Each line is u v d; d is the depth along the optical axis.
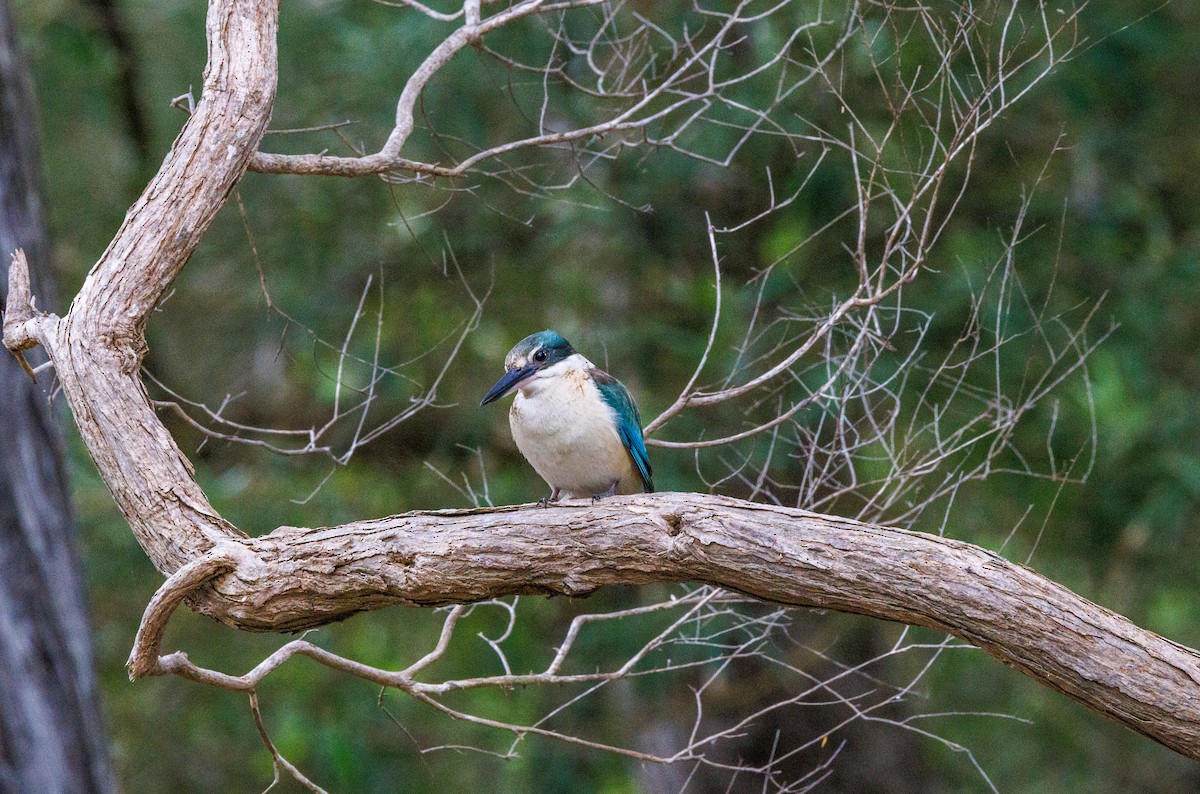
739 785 13.91
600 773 13.96
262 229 13.27
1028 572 5.11
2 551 8.82
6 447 8.88
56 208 13.97
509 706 13.19
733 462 10.97
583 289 12.94
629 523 5.54
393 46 11.99
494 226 12.73
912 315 10.77
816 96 10.81
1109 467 12.46
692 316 13.10
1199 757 4.96
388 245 13.00
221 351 13.95
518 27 11.66
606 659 12.77
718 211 12.61
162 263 6.22
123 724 13.81
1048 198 12.00
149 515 6.03
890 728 13.98
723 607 10.90
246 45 6.45
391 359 13.12
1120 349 12.13
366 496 13.68
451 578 5.69
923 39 10.17
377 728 13.80
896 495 7.39
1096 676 4.98
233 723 13.36
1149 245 12.75
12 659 8.79
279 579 5.80
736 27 11.15
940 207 11.75
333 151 12.56
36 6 13.48
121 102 14.41
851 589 5.24
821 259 11.72
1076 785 14.20
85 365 6.10
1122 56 11.75
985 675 13.76
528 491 13.44
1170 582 13.25
